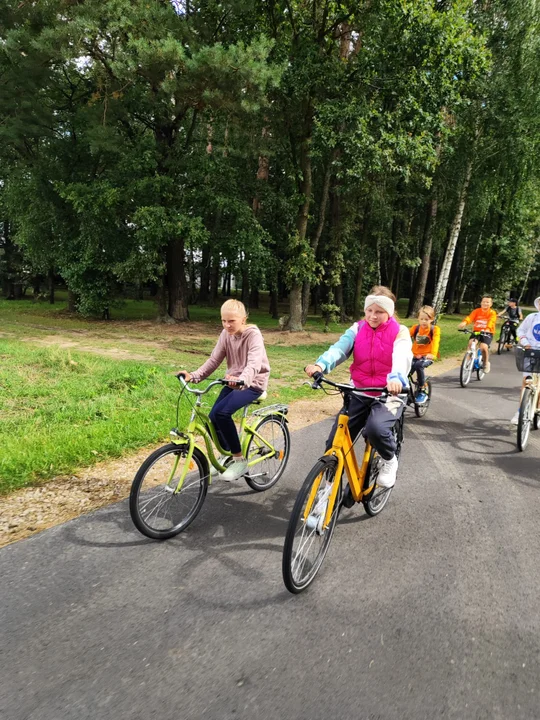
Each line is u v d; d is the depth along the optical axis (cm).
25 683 216
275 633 254
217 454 428
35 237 2097
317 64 1598
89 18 1369
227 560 324
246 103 1431
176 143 1964
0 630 250
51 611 266
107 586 290
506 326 1580
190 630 254
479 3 1984
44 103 1948
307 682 221
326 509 311
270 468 456
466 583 307
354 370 358
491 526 387
